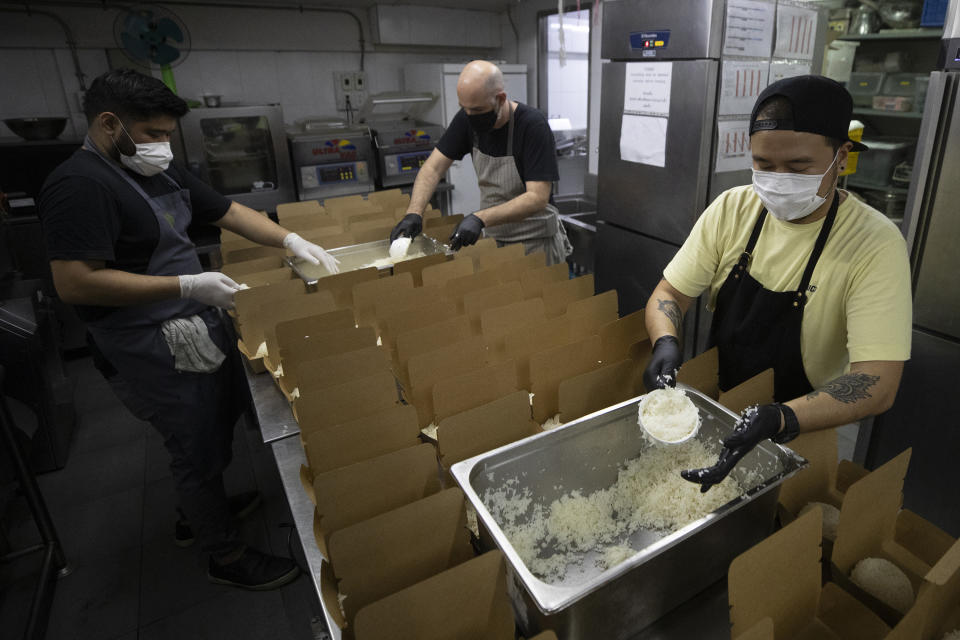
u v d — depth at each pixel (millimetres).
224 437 1658
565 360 1116
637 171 2387
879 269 907
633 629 732
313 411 989
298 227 2160
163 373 1478
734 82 2059
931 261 1609
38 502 1808
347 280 1533
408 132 3865
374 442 924
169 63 3320
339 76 4164
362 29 4145
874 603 727
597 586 654
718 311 1169
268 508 2148
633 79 2283
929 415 1703
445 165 2318
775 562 652
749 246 1065
